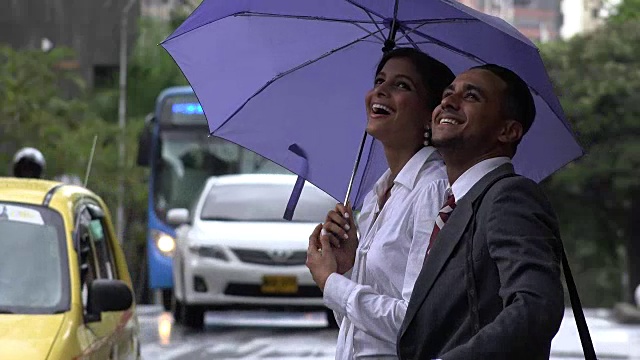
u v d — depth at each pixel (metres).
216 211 36.97
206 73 10.71
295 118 10.98
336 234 10.21
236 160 49.84
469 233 8.02
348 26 10.77
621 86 94.31
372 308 9.38
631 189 96.44
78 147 73.62
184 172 49.66
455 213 8.13
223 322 38.56
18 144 68.81
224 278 35.06
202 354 29.88
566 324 42.16
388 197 10.17
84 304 14.55
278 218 36.75
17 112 67.00
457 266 8.01
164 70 110.69
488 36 9.98
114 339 14.96
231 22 10.67
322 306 35.44
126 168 79.69
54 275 14.30
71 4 110.12
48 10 109.44
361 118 10.98
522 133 8.57
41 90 68.75
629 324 45.06
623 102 94.75
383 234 9.67
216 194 37.56
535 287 7.39
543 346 7.37
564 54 97.56
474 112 8.43
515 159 10.32
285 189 37.66
